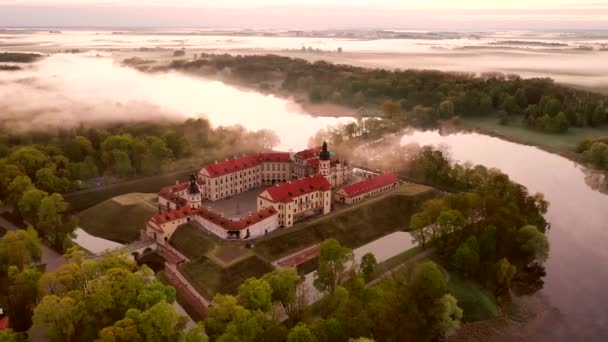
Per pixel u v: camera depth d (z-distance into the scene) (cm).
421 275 19038
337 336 15700
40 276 19038
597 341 19262
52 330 16438
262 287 17600
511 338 19425
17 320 18112
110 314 17462
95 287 17450
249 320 16112
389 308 17250
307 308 19138
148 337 15750
